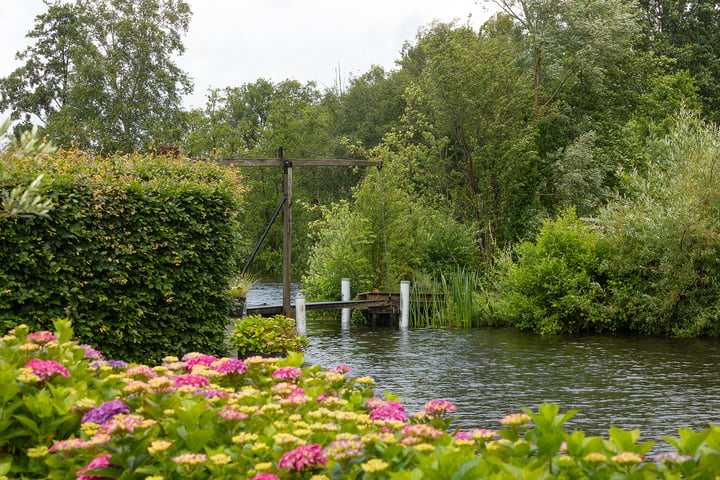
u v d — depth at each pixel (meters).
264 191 51.88
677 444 2.90
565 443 2.90
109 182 8.98
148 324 9.39
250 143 57.00
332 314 24.69
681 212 19.16
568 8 28.00
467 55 27.34
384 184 24.38
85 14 40.62
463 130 27.97
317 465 2.81
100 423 3.23
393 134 29.77
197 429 3.22
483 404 10.22
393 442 2.98
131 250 9.00
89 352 4.67
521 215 28.08
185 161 11.41
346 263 24.48
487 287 24.02
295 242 50.69
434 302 22.95
